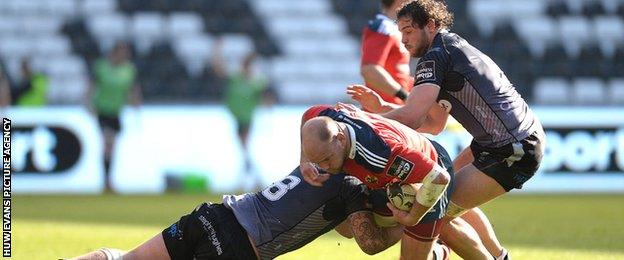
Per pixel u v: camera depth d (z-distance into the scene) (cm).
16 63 6191
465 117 1811
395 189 1628
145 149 5162
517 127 1786
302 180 1684
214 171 5203
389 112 1756
